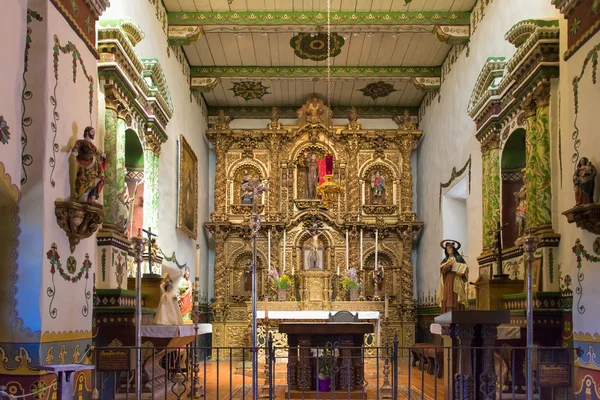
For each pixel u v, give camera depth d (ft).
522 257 37.40
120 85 35.40
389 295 68.33
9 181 22.21
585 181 26.32
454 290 38.22
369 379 44.91
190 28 51.67
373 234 68.90
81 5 27.30
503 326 32.55
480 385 25.13
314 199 69.05
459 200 59.16
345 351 35.32
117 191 34.96
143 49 43.29
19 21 23.09
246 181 32.58
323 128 70.03
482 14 47.37
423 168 69.15
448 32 51.16
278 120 72.64
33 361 22.27
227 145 70.59
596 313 26.58
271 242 67.92
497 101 41.96
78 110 26.55
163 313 36.11
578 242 28.40
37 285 22.65
